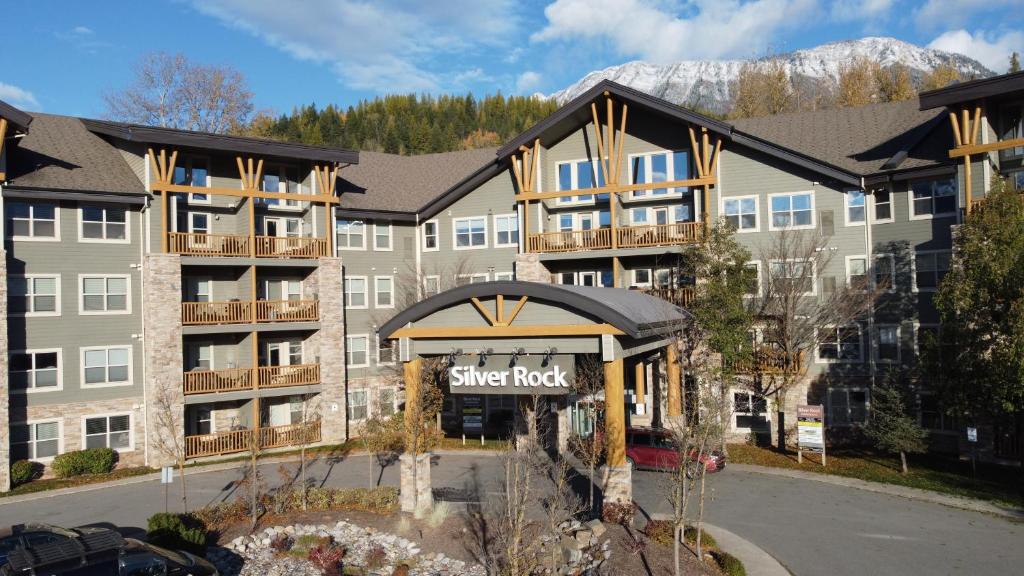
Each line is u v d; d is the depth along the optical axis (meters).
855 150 31.56
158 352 29.20
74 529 16.56
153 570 14.09
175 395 29.50
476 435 35.12
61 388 28.53
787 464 27.03
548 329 19.22
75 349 28.89
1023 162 25.41
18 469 26.61
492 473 26.55
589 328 18.86
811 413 26.88
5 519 22.52
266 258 31.94
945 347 23.39
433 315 20.83
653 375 33.00
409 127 117.00
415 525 19.89
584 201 36.25
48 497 25.16
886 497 22.38
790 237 30.45
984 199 23.81
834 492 23.09
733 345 25.73
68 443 28.59
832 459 27.55
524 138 34.97
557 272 36.62
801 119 35.78
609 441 19.36
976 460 26.17
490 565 16.31
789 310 26.83
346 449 32.34
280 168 34.53
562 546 16.52
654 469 25.86
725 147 32.59
